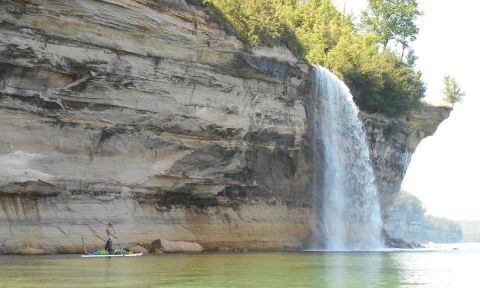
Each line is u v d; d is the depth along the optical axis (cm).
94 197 3791
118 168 3891
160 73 3928
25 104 3406
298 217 5166
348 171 5734
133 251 3734
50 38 3397
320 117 5328
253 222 4775
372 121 6384
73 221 3641
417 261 3559
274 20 4728
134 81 3803
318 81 5259
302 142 5134
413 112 7019
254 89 4616
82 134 3669
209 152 4409
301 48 5053
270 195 4941
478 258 4075
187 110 4147
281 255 3806
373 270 2658
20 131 3419
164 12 3841
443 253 5044
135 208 4047
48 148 3544
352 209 5791
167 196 4288
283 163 5041
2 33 3228
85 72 3569
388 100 6444
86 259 3031
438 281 2188
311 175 5281
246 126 4609
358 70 6131
